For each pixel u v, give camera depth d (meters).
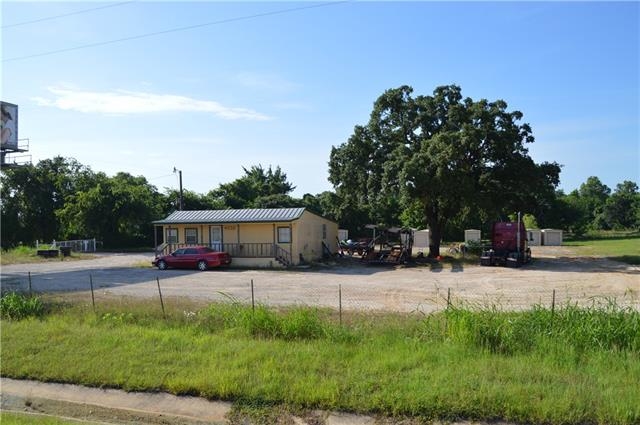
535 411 6.33
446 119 37.06
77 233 60.81
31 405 7.70
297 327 10.09
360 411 6.80
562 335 8.74
